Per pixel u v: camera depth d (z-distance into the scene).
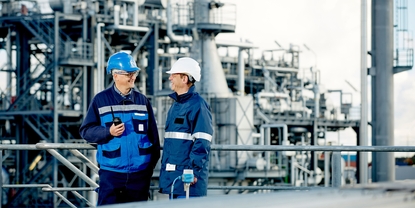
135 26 51.97
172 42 54.97
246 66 58.94
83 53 51.09
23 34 52.69
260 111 55.41
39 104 51.75
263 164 50.16
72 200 50.41
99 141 8.78
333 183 10.65
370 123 30.55
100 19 51.78
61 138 53.53
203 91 51.66
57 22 50.50
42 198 51.41
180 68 8.90
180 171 8.88
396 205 4.15
